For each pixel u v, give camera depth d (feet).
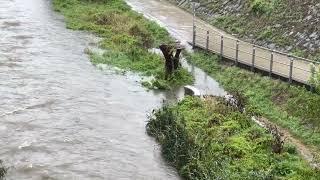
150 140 70.69
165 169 63.46
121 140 70.33
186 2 145.38
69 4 148.56
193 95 84.48
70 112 78.33
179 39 113.91
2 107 78.69
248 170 61.00
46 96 83.71
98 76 94.73
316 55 92.07
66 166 62.80
